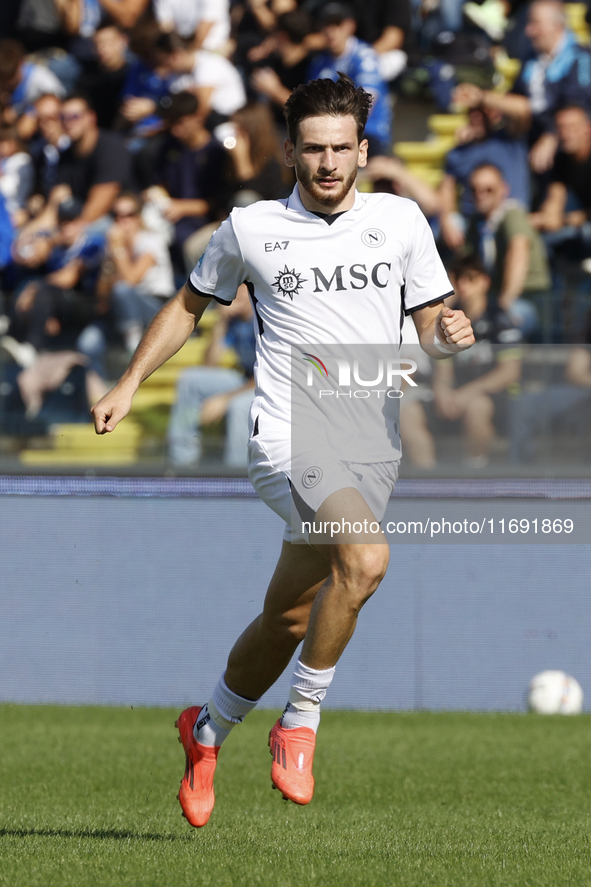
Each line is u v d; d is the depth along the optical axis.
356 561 9.34
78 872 8.96
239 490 29.22
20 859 9.56
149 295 31.66
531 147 34.72
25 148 36.97
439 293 10.43
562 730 23.67
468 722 25.12
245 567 28.92
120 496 29.20
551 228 33.88
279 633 10.37
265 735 22.94
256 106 34.56
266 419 10.16
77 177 35.25
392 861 9.62
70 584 29.09
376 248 10.12
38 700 28.89
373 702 28.25
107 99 38.47
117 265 32.31
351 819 13.20
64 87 39.22
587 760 19.41
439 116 38.56
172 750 20.09
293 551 10.04
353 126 9.79
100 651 28.91
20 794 14.96
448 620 28.25
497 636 28.12
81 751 19.92
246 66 37.97
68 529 29.20
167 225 34.06
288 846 10.62
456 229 34.03
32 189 36.34
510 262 31.20
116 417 10.15
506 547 28.08
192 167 34.62
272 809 14.27
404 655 28.28
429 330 10.34
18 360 30.23
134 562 29.05
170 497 29.14
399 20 38.50
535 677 27.67
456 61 38.09
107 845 10.47
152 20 37.97
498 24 39.03
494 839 11.39
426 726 24.39
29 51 39.91
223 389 30.02
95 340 30.59
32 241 35.09
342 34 36.38
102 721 24.80
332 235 10.09
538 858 9.99
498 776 17.56
